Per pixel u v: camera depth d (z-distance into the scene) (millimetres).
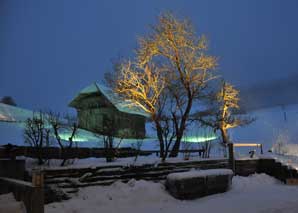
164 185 11805
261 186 14633
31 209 7469
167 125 17453
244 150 27891
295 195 11859
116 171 11961
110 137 14695
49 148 12453
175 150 17469
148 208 9766
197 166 14688
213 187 12258
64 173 10844
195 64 19344
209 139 21625
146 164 12969
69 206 9266
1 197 8867
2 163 9992
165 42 19562
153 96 18500
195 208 9789
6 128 24406
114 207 9703
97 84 27766
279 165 16844
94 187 10914
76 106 29484
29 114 28719
